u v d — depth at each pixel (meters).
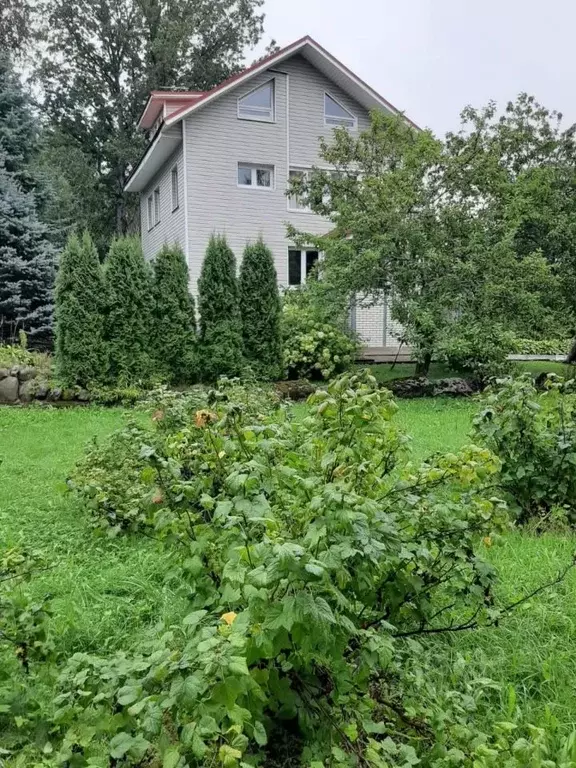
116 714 1.31
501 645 2.38
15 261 13.41
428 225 10.55
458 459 2.14
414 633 2.10
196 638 1.28
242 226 15.23
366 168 11.63
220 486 2.03
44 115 25.11
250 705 1.39
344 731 1.55
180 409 4.13
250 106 15.18
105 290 9.70
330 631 1.39
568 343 15.95
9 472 5.43
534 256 10.57
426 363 11.32
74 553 3.54
